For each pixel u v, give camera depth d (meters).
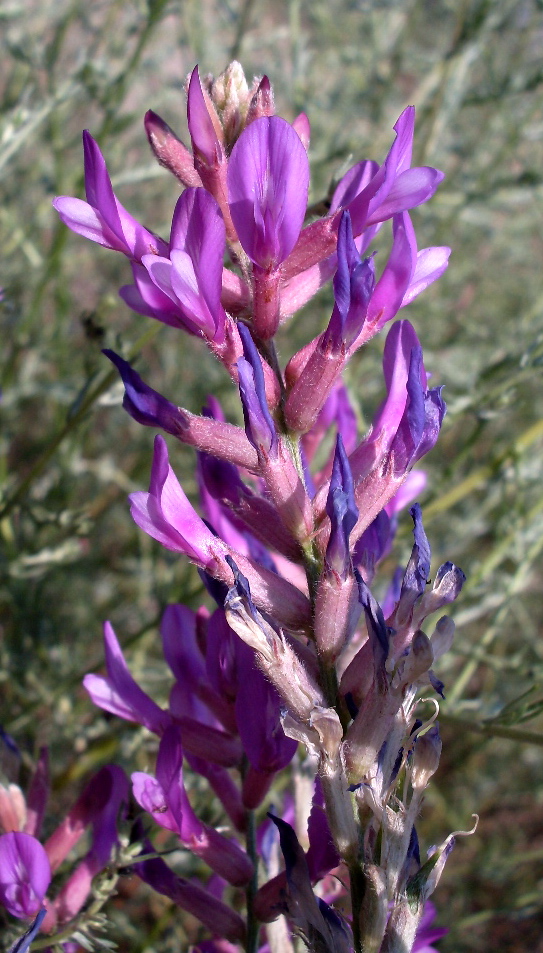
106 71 0.27
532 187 0.30
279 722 0.13
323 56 0.38
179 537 0.13
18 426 0.35
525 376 0.22
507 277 0.41
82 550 0.28
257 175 0.12
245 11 0.27
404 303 0.13
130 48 0.34
